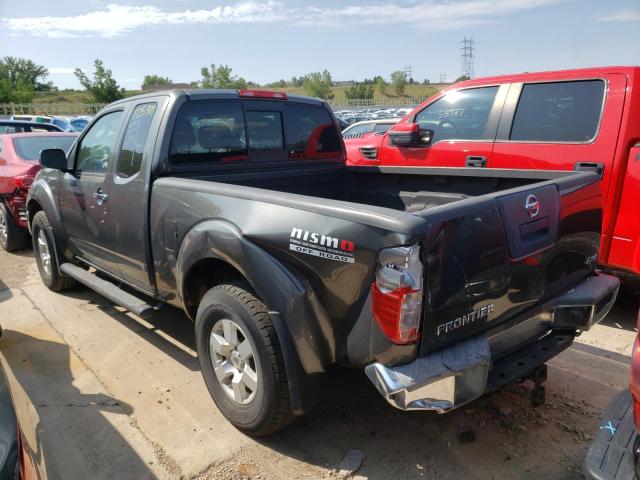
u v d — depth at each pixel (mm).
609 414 2277
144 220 3535
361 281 2322
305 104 4391
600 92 4512
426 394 2225
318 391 2666
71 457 2834
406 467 2736
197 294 3379
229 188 2973
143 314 3611
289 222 2592
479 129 5398
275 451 2871
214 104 3758
